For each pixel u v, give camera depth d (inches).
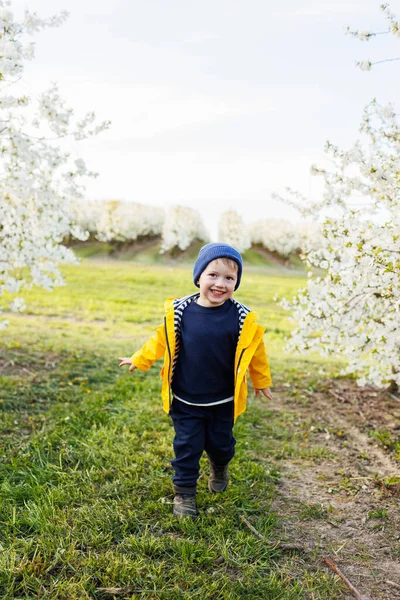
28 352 242.8
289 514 107.6
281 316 528.7
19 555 86.9
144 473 120.0
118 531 96.0
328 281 167.3
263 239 1795.0
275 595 80.6
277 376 237.3
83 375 210.1
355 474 129.1
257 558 90.4
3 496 106.2
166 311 106.8
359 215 155.3
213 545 92.4
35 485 111.7
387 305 163.9
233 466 127.6
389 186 143.6
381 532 101.6
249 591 81.4
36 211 182.5
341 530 102.1
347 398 198.8
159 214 1866.4
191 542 91.8
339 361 300.8
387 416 176.4
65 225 186.4
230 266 103.7
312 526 103.1
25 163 163.5
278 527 101.8
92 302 522.6
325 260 168.9
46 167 170.1
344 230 153.9
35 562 84.9
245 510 106.7
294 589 81.7
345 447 148.6
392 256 144.8
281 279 1075.9
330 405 190.5
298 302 181.5
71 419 154.1
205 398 105.5
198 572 85.7
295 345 179.8
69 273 802.8
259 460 135.6
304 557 92.3
